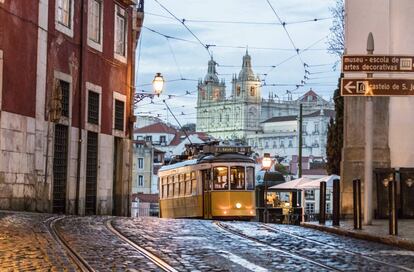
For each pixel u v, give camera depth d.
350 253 12.25
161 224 17.77
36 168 22.28
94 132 27.23
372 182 17.50
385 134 19.70
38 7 22.52
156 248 12.23
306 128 156.75
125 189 30.39
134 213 80.25
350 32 20.42
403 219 19.00
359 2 20.36
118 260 10.52
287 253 12.00
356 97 19.70
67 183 24.70
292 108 171.62
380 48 20.22
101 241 13.02
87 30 26.33
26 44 21.75
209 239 14.12
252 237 14.79
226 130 170.75
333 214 17.19
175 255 11.33
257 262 10.74
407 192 19.16
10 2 20.80
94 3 27.36
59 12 24.17
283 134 159.62
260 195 39.12
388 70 16.08
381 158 19.66
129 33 30.94
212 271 9.72
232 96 173.62
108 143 28.56
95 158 27.45
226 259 11.00
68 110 24.72
